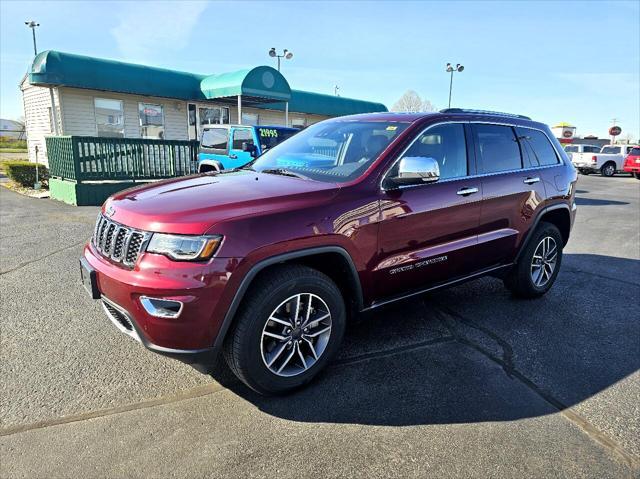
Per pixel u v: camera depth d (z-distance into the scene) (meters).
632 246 7.79
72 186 10.98
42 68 12.80
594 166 28.16
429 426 2.73
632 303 4.88
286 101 17.41
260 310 2.73
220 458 2.42
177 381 3.15
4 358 3.39
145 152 11.91
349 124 4.05
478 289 5.20
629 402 3.03
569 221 5.07
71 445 2.49
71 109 14.48
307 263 3.15
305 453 2.48
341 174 3.38
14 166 14.04
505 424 2.76
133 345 3.63
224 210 2.70
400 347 3.71
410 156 3.47
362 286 3.23
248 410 2.84
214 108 18.11
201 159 11.48
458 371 3.36
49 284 5.00
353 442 2.57
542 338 3.96
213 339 2.62
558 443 2.61
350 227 3.05
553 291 5.21
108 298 2.76
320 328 3.12
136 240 2.64
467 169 3.93
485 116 4.25
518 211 4.34
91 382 3.11
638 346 3.86
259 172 3.77
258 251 2.66
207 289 2.53
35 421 2.69
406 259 3.44
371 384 3.16
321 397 3.00
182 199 2.87
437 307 4.61
